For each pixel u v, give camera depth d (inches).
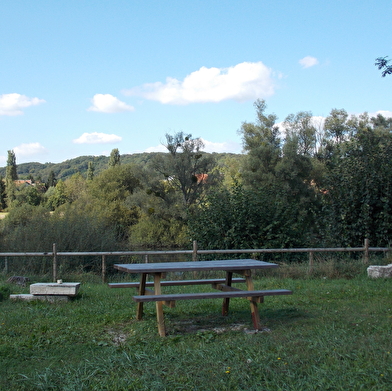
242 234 518.3
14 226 622.2
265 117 1537.9
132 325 222.4
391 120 1743.4
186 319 237.3
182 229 1138.0
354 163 526.9
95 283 404.5
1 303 276.1
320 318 229.3
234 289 236.8
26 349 185.2
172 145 1154.7
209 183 1162.0
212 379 151.2
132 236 1194.6
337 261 427.2
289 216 528.7
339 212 524.7
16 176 3046.3
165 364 164.9
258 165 1332.4
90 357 174.7
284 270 407.8
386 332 198.7
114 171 1615.4
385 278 364.5
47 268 474.9
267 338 193.6
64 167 5393.7
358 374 151.1
